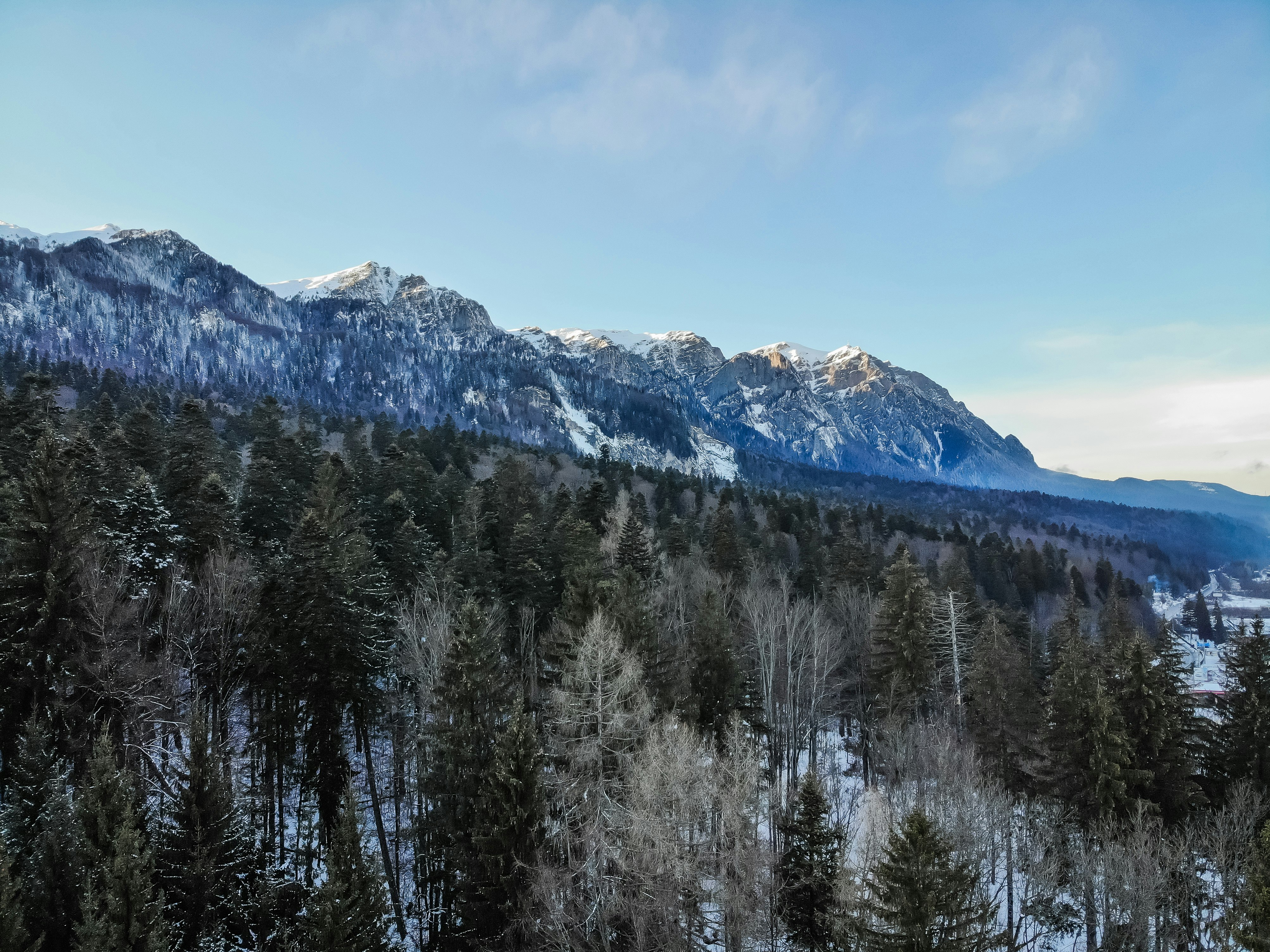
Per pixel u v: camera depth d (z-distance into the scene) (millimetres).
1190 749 38281
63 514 28875
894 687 45969
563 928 25031
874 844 29734
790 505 116188
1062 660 41719
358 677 33625
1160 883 29250
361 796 36875
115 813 21469
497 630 41375
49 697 26719
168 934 21312
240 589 35438
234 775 33469
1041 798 37719
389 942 23766
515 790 27312
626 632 38281
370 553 42938
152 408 80000
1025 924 35156
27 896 20141
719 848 28109
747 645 52125
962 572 78062
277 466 58281
